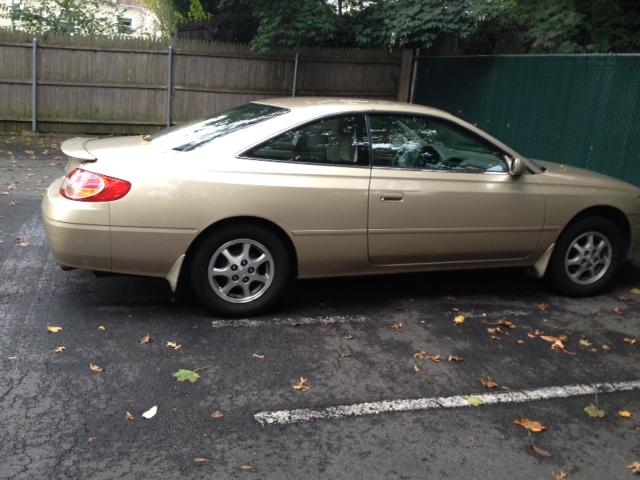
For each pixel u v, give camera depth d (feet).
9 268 17.80
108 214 13.85
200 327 14.82
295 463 10.03
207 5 52.90
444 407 11.99
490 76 34.71
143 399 11.59
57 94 42.32
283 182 14.80
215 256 14.85
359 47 45.52
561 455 10.66
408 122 16.39
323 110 15.58
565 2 33.71
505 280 19.77
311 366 13.30
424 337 15.12
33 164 33.37
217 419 11.11
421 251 16.44
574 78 28.22
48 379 12.05
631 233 18.62
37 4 50.85
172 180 14.14
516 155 17.10
